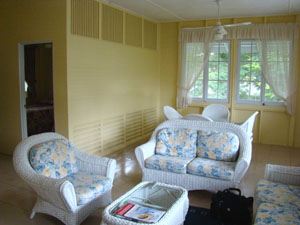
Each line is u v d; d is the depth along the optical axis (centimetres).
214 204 281
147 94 636
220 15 580
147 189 258
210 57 632
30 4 425
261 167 441
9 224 271
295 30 548
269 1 474
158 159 340
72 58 409
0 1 454
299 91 567
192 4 497
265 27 567
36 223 273
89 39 441
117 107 523
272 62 570
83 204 251
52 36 410
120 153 511
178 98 660
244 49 602
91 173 294
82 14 424
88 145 453
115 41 507
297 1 473
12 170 418
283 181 264
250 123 412
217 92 636
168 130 369
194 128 367
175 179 331
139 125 609
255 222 197
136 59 580
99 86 470
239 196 282
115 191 346
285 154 519
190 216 285
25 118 473
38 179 245
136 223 198
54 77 414
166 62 676
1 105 484
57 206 253
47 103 631
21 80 460
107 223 207
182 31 638
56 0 400
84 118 439
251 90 607
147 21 617
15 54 454
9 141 486
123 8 525
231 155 332
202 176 319
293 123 574
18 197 330
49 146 278
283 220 195
